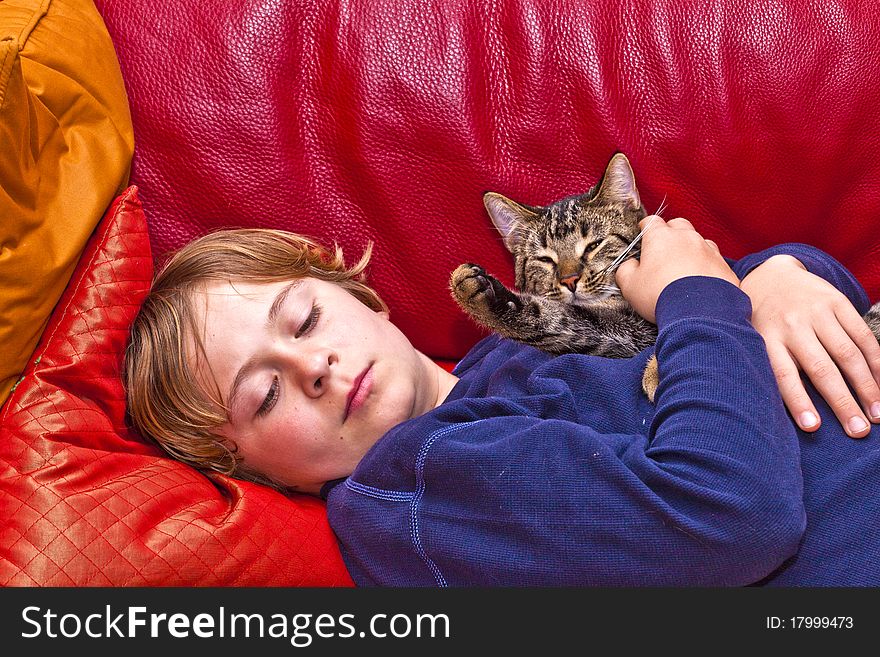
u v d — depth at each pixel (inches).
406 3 57.7
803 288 45.0
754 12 57.1
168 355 47.5
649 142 57.9
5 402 45.2
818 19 57.0
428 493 41.1
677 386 38.5
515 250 71.9
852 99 56.7
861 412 41.0
